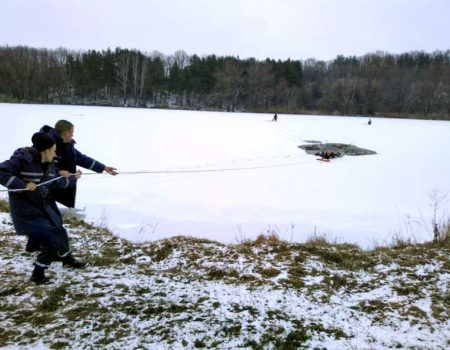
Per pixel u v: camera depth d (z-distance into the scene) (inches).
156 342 127.6
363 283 175.8
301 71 3703.3
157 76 3203.7
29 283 164.2
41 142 159.3
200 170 617.9
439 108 3095.5
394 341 133.1
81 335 130.3
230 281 176.2
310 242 259.1
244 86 3257.9
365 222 395.9
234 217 396.2
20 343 126.0
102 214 368.8
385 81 3262.8
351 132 1350.9
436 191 544.7
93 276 174.2
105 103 3016.7
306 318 144.5
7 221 252.1
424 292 166.2
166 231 335.9
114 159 676.1
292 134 1197.7
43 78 2807.6
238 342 128.8
